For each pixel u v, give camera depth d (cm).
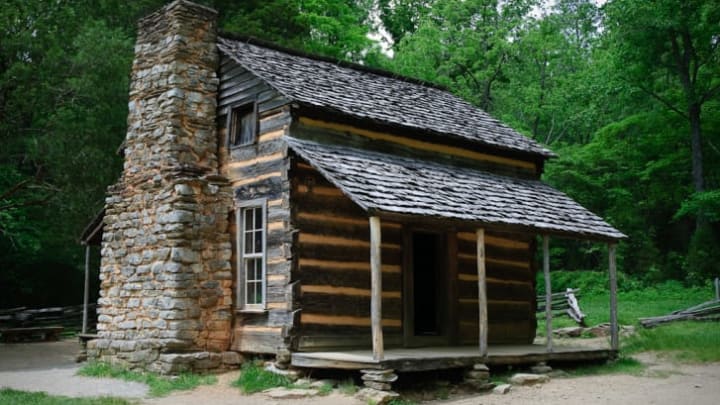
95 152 1988
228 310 1280
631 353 1530
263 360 1228
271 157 1247
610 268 1430
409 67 3481
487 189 1347
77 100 2091
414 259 1569
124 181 1395
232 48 1392
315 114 1245
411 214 1045
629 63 2648
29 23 2030
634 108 3120
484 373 1135
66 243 2223
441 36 3606
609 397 1016
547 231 1267
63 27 2112
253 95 1305
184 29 1349
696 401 959
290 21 2841
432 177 1270
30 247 2277
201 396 1041
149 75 1382
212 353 1234
